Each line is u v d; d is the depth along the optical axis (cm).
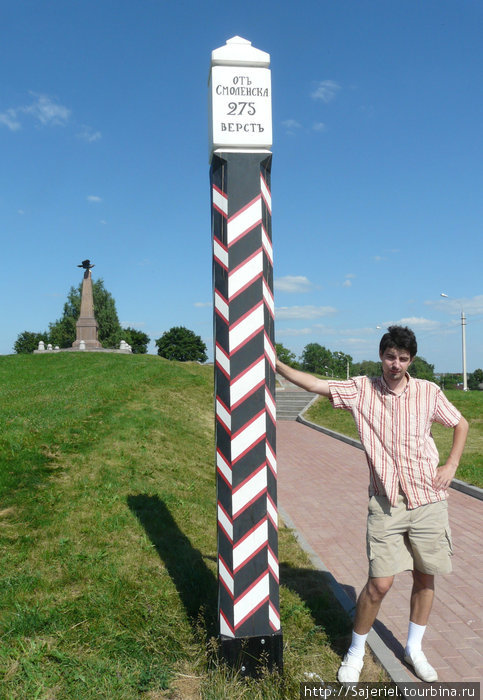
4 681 328
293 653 389
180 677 352
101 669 349
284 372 374
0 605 415
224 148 361
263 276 364
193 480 897
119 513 642
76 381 1702
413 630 373
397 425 350
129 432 1093
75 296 7269
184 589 473
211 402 1833
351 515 824
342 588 527
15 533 557
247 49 360
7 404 1253
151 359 2669
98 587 457
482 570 580
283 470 1226
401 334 345
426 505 350
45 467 788
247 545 359
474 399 2206
